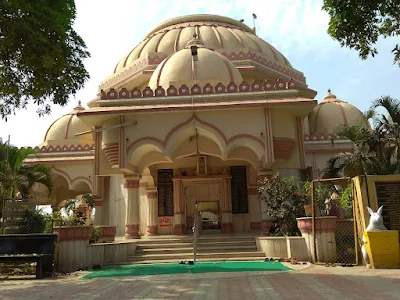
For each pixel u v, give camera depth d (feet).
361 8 25.95
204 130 39.06
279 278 22.53
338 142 57.06
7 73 28.40
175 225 48.83
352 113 66.28
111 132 40.29
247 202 49.08
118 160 39.37
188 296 17.15
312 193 31.01
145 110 38.68
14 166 41.45
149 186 51.11
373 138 37.45
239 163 50.01
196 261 33.68
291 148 40.32
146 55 61.93
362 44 27.66
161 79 46.91
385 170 36.78
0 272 28.94
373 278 21.26
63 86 30.25
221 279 22.76
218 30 67.62
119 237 53.52
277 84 40.42
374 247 26.21
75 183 60.23
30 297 18.16
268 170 40.70
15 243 27.71
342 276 22.52
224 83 45.52
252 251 36.01
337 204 35.88
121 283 22.30
